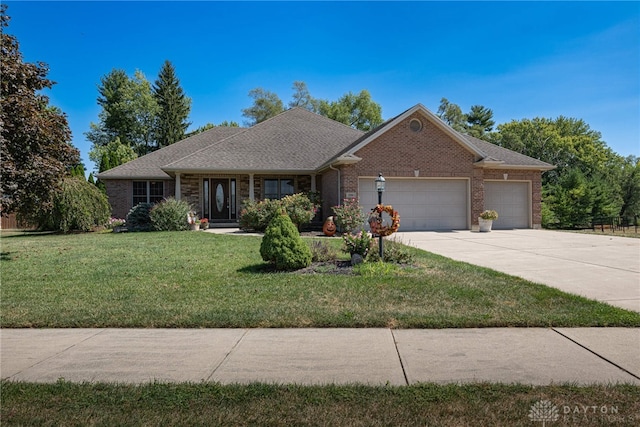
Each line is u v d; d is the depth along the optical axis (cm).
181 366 382
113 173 2158
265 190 2103
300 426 272
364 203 1702
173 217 1759
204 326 504
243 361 393
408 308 558
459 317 514
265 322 507
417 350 418
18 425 274
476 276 756
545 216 2580
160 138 4978
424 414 286
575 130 4644
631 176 3756
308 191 1997
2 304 592
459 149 1756
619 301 596
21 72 1008
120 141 4853
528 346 427
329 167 1770
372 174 1673
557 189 2828
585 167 4047
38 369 376
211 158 1906
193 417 284
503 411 288
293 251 818
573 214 2694
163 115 4947
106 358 404
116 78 5097
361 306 569
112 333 483
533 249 1179
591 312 532
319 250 939
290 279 738
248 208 1706
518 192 1959
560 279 750
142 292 655
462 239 1448
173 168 1800
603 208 2745
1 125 919
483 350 416
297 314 534
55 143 1121
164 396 315
